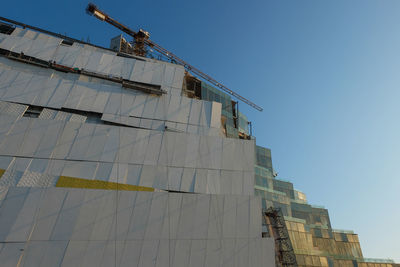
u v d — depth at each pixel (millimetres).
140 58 38344
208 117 32031
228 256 21688
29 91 27125
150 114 30094
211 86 42750
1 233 17609
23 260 17375
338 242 52625
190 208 22562
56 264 17891
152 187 24359
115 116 28688
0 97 25703
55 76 30188
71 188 20422
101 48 37094
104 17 55156
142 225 20781
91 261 18656
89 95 29172
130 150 25672
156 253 20203
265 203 45500
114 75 32469
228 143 28766
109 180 23438
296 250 41000
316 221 52344
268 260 22422
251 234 23062
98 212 20234
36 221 18656
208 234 22047
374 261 53469
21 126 23500
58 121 24812
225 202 23734
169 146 27031
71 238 18891
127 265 19234
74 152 23906
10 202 18688
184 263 20484
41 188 19812
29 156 22500
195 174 26219
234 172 27234
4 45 29656
